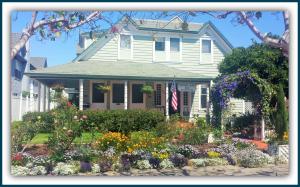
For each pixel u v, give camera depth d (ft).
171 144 43.88
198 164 37.73
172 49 90.33
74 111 40.93
